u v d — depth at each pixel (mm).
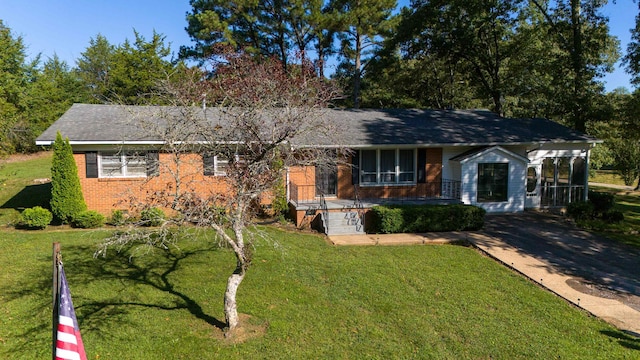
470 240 13492
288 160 7539
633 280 10414
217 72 20594
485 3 24078
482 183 17891
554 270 10961
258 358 6543
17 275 9422
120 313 7809
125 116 15125
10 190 20016
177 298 8555
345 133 17156
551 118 26656
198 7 27688
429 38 26844
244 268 7332
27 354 6418
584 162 19359
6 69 30734
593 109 20703
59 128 15039
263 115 8547
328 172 17031
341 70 34688
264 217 15852
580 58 20891
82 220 13516
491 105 35281
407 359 6660
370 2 28125
